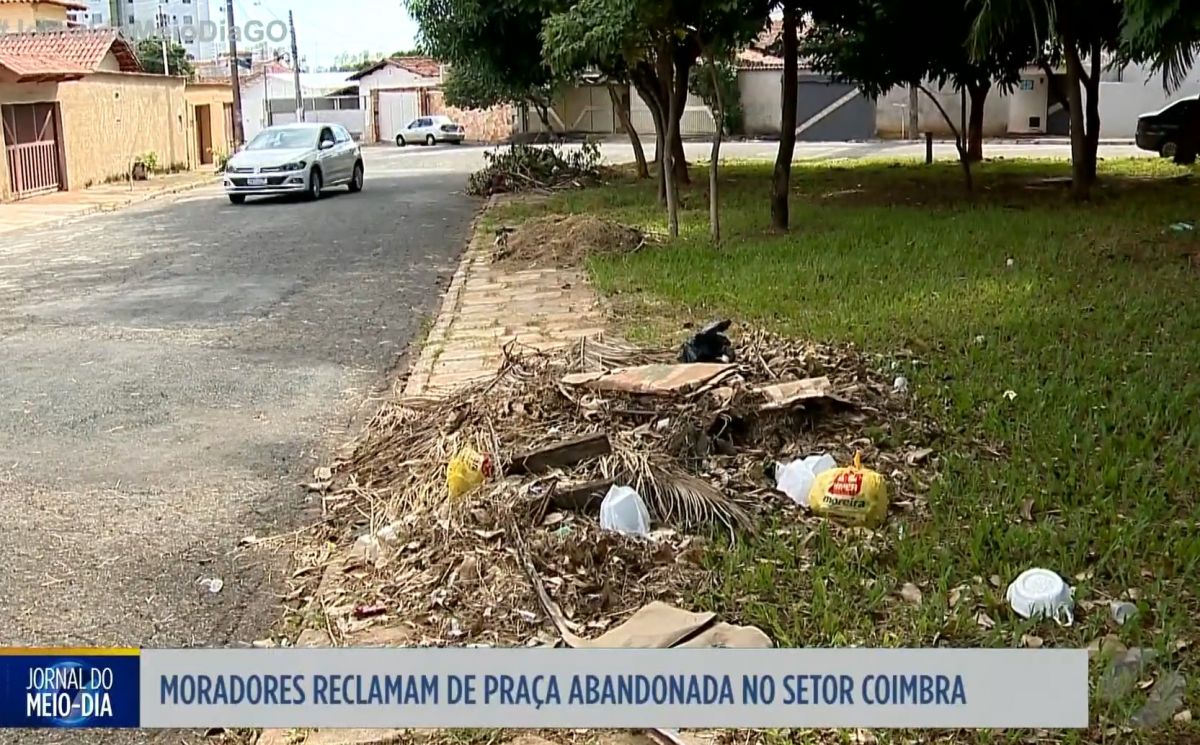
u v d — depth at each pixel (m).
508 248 13.09
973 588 3.94
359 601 4.17
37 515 5.14
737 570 4.13
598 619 3.86
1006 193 17.62
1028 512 4.56
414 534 4.63
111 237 16.83
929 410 5.91
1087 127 18.69
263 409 6.91
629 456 4.86
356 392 7.34
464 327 9.13
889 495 4.76
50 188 25.09
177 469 5.79
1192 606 3.78
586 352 6.91
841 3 14.88
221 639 4.00
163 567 4.59
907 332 7.73
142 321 9.79
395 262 13.38
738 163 27.38
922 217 14.32
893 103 41.81
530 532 4.39
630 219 15.56
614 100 23.45
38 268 13.54
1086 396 5.99
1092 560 4.13
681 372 6.00
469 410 5.95
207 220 18.84
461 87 37.75
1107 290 8.97
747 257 11.37
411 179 27.42
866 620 3.74
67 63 25.86
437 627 3.90
